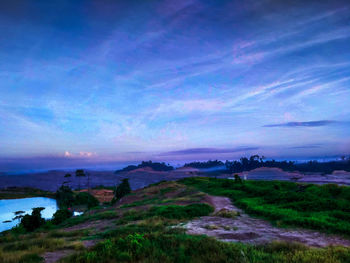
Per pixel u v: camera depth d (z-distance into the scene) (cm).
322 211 1792
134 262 716
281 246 880
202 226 1470
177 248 840
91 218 2622
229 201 2952
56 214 5341
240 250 776
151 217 1848
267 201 2428
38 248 1005
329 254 772
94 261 734
